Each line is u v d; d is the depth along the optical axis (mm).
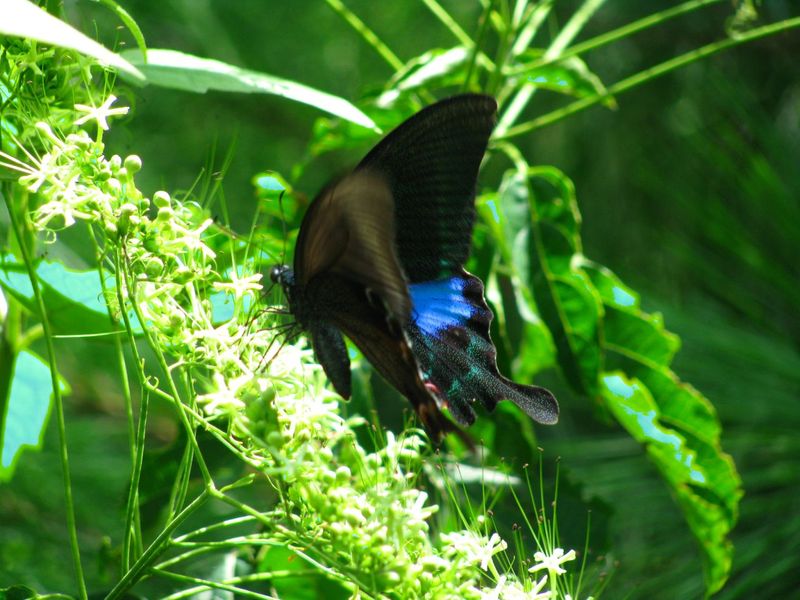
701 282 2135
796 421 2057
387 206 1875
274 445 1883
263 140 2158
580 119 2154
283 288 1914
